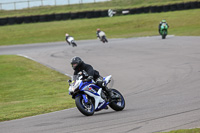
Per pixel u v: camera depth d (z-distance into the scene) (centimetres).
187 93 3653
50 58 8219
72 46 10850
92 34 15662
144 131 2119
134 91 4250
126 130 2184
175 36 11594
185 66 5866
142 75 5431
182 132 1909
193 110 2666
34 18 18900
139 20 17450
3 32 16950
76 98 2816
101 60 7406
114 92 3055
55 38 14912
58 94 4762
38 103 4066
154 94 3841
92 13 19062
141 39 11681
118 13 19238
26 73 6525
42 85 5494
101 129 2269
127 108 3111
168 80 4775
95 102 2870
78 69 2880
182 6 18212
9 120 3050
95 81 2955
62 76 6103
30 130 2430
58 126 2486
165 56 7275
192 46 8500
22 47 11900
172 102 3181
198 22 15288
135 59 7206
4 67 7200
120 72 5884
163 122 2322
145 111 2823
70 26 17438
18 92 5088
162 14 18050
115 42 11262
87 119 2678
